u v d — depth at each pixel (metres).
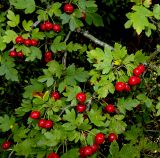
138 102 0.57
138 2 0.53
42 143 0.54
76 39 0.86
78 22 0.60
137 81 0.53
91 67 0.83
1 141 0.69
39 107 0.57
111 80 0.53
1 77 0.90
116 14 0.92
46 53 0.66
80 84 0.69
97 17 0.66
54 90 0.60
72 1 0.60
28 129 0.60
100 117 0.53
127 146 0.53
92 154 0.53
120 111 0.57
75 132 0.53
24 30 0.63
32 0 0.61
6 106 0.91
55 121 0.56
